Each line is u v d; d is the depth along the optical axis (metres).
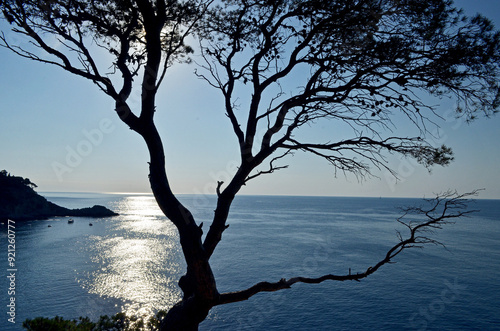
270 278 44.94
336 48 5.80
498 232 108.38
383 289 41.25
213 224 5.50
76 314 30.92
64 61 5.20
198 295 5.18
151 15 5.49
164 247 65.56
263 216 169.75
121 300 35.31
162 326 5.36
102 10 6.28
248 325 30.16
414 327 30.27
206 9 6.54
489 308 35.28
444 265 55.16
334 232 98.81
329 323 30.89
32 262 50.75
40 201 125.12
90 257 55.03
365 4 5.38
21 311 31.08
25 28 4.84
